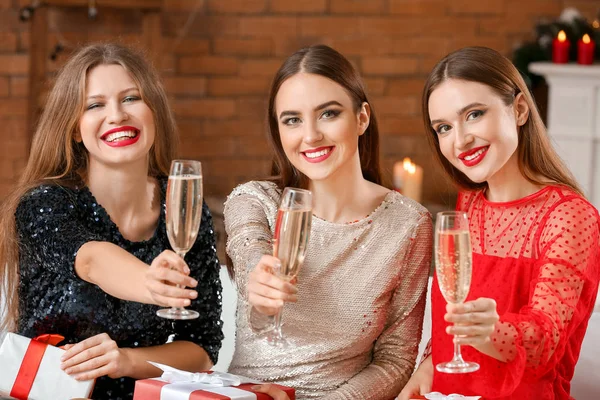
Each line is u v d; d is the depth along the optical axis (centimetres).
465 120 230
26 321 261
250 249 238
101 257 232
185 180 209
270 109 253
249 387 211
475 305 190
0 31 627
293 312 249
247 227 246
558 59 621
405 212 254
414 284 254
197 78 675
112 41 270
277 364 247
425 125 247
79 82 253
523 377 219
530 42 685
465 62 230
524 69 649
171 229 211
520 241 236
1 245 262
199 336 270
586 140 612
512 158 240
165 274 208
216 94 678
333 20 682
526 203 238
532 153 239
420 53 692
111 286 228
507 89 231
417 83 695
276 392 208
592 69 598
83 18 639
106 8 641
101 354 236
